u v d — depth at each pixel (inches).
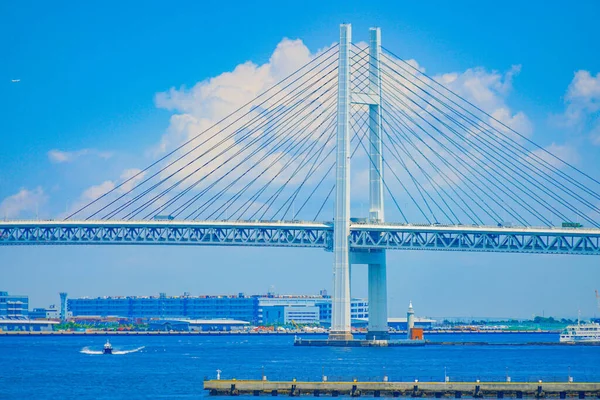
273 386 6545.3
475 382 6432.1
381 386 6456.7
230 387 6574.8
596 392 6397.6
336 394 6491.1
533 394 6402.6
